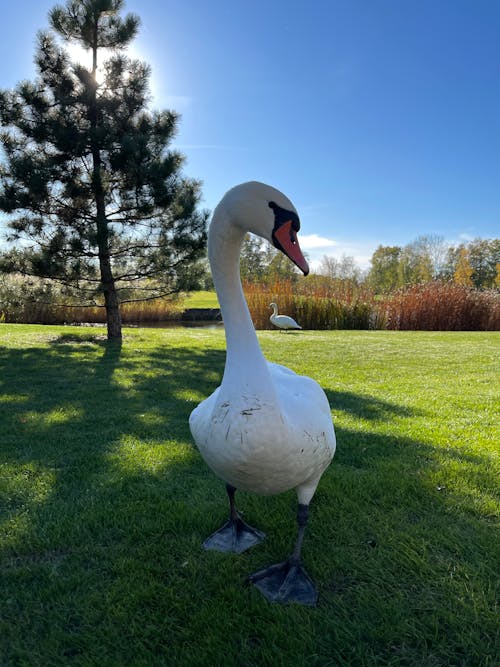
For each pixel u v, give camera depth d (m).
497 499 3.16
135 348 9.89
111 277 11.38
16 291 11.49
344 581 2.41
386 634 2.03
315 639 2.03
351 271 41.19
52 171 9.99
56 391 6.06
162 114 11.01
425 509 3.04
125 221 11.16
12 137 10.22
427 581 2.37
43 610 2.20
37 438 4.29
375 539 2.72
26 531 2.76
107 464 3.70
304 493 2.39
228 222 2.15
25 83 9.95
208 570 2.47
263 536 2.79
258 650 1.97
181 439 4.27
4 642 2.03
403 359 8.99
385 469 3.60
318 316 18.02
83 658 1.94
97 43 11.09
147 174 10.06
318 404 2.44
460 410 5.33
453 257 54.09
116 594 2.28
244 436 1.99
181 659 1.92
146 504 3.08
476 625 2.09
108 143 10.13
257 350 2.08
